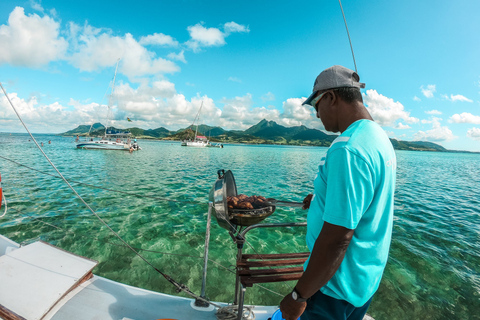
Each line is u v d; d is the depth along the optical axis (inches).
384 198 44.4
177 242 261.7
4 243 122.2
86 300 88.6
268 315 92.0
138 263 209.9
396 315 164.1
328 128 55.0
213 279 192.2
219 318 87.2
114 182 654.5
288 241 277.9
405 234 321.1
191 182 693.9
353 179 39.5
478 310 171.2
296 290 44.6
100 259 213.3
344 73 49.9
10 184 518.0
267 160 1823.3
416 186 821.9
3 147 1971.0
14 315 74.9
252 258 80.4
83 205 378.3
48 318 79.0
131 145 2256.4
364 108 50.3
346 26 64.7
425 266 232.8
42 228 275.1
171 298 96.3
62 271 95.3
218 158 1852.9
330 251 40.4
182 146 4200.3
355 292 45.4
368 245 44.5
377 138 42.6
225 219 74.6
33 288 85.0
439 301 179.5
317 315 49.7
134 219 327.9
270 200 86.6
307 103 59.3
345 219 39.1
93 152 1836.9
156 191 556.4
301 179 844.0
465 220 405.4
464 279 211.0
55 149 2000.5
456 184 924.6
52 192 456.8
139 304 90.7
